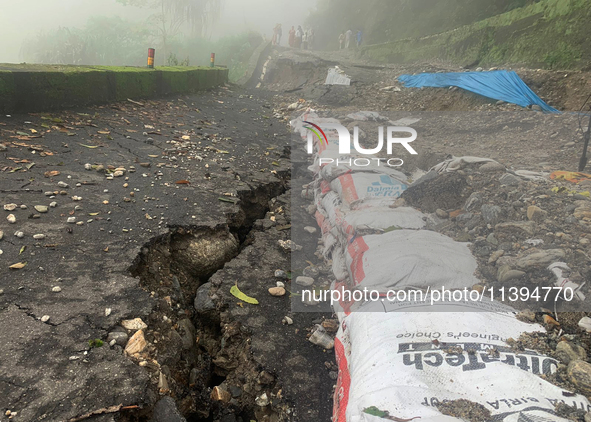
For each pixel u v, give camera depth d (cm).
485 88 750
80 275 242
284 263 316
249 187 433
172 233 322
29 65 602
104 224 304
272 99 1172
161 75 845
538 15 858
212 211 358
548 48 806
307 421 198
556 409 142
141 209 338
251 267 305
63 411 158
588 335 187
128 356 193
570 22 762
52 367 176
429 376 159
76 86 600
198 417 220
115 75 687
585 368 153
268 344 236
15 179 347
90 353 187
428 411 143
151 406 178
